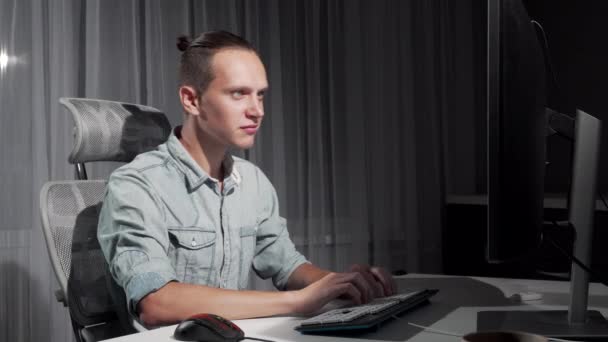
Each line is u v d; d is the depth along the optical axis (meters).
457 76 3.67
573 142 0.94
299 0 3.14
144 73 2.60
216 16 2.82
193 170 1.25
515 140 0.82
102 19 2.46
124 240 1.11
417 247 3.51
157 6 2.62
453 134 3.65
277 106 3.00
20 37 2.28
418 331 0.91
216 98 1.16
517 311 1.02
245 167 1.43
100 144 1.41
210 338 0.85
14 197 2.25
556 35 3.41
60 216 1.31
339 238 3.22
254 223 1.37
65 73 2.36
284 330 0.93
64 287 1.25
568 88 3.36
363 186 3.29
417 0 3.56
